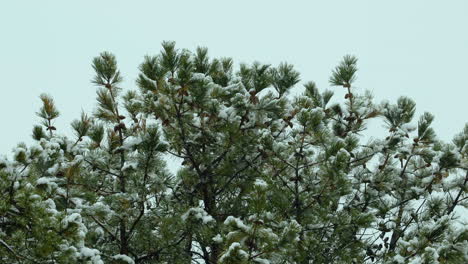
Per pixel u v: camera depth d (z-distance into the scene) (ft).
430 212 38.60
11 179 22.48
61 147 33.17
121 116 35.19
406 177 39.63
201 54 37.14
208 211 36.14
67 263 22.74
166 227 32.76
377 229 37.73
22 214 22.47
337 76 40.11
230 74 38.29
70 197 29.94
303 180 35.27
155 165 32.63
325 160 33.91
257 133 35.35
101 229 33.37
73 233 22.81
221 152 36.19
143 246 34.19
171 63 34.01
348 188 33.17
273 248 25.62
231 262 24.02
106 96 35.40
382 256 36.76
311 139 36.73
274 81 38.45
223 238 27.53
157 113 34.37
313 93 41.88
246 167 36.01
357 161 38.22
